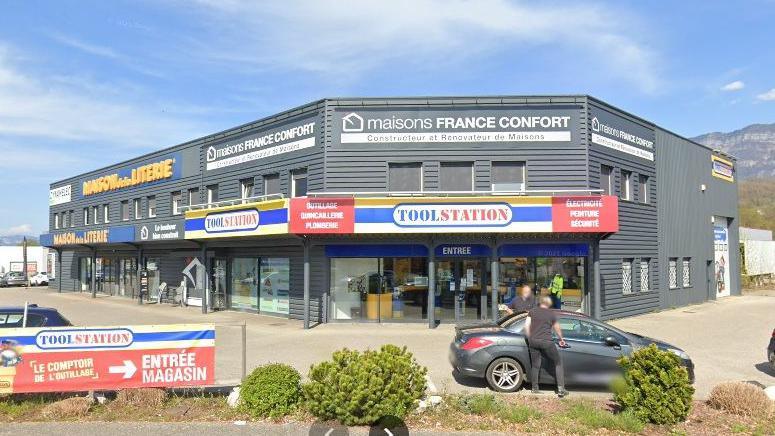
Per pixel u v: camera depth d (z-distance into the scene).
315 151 18.97
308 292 17.33
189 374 8.44
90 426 7.18
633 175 21.55
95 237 31.25
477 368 9.62
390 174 18.55
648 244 22.36
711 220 28.86
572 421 7.40
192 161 25.81
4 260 58.72
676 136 25.42
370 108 18.56
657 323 18.84
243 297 23.17
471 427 7.16
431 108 18.47
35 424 7.20
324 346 14.06
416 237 17.73
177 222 24.83
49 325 10.47
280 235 18.31
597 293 16.77
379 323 18.28
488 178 18.23
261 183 21.45
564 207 16.17
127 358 8.30
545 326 9.30
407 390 7.37
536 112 18.42
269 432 7.07
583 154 18.30
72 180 38.59
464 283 18.17
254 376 7.79
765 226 67.06
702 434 7.06
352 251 18.22
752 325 18.44
